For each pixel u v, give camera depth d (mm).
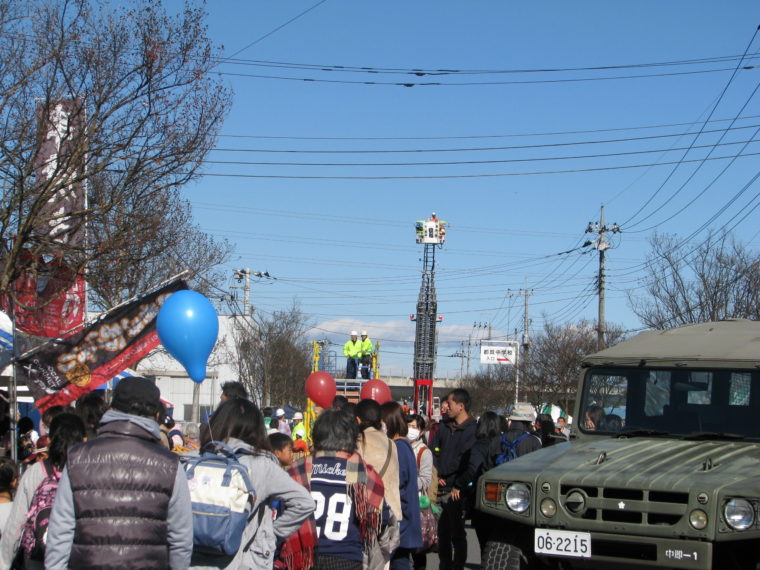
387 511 6152
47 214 12938
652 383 8617
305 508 5301
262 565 5234
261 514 5281
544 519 7133
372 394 11336
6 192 12617
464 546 9578
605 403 8797
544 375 49156
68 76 12375
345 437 6113
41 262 12844
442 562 9695
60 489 4199
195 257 26281
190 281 25484
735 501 6523
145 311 10352
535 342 52938
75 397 10172
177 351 6484
